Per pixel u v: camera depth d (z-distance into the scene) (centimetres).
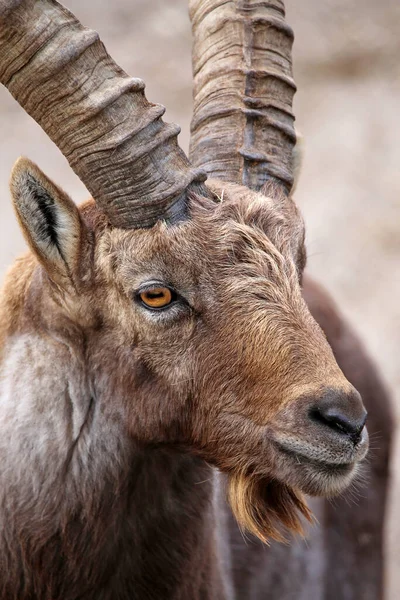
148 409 1073
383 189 3747
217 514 1331
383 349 3088
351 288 3356
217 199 1060
